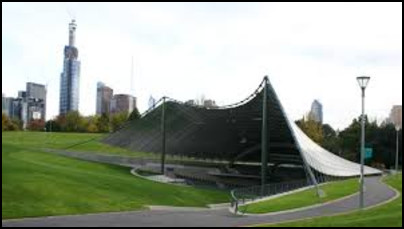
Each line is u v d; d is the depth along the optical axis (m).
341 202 39.66
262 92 60.38
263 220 29.61
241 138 78.50
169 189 55.78
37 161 68.88
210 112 69.25
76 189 45.06
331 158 80.44
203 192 58.09
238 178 80.69
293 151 78.56
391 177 67.56
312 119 140.50
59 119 153.00
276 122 67.38
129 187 51.78
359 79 34.31
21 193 39.50
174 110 74.38
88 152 95.50
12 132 129.75
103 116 149.75
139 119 80.00
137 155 97.56
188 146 86.12
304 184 61.53
